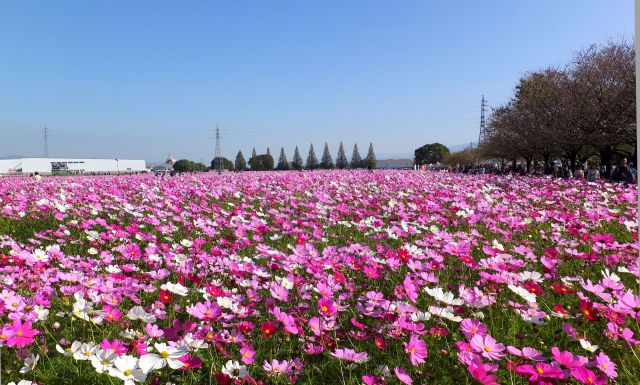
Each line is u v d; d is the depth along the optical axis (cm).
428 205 735
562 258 429
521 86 3120
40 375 241
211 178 1909
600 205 842
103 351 215
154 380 225
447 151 10200
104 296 310
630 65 2077
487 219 596
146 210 782
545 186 1289
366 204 843
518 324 296
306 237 536
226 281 372
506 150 3662
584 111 2220
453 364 251
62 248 535
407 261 366
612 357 257
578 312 310
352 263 387
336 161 12194
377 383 218
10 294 287
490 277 323
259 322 308
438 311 263
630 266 377
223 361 257
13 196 969
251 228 567
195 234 609
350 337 284
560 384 194
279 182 1473
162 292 297
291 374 239
